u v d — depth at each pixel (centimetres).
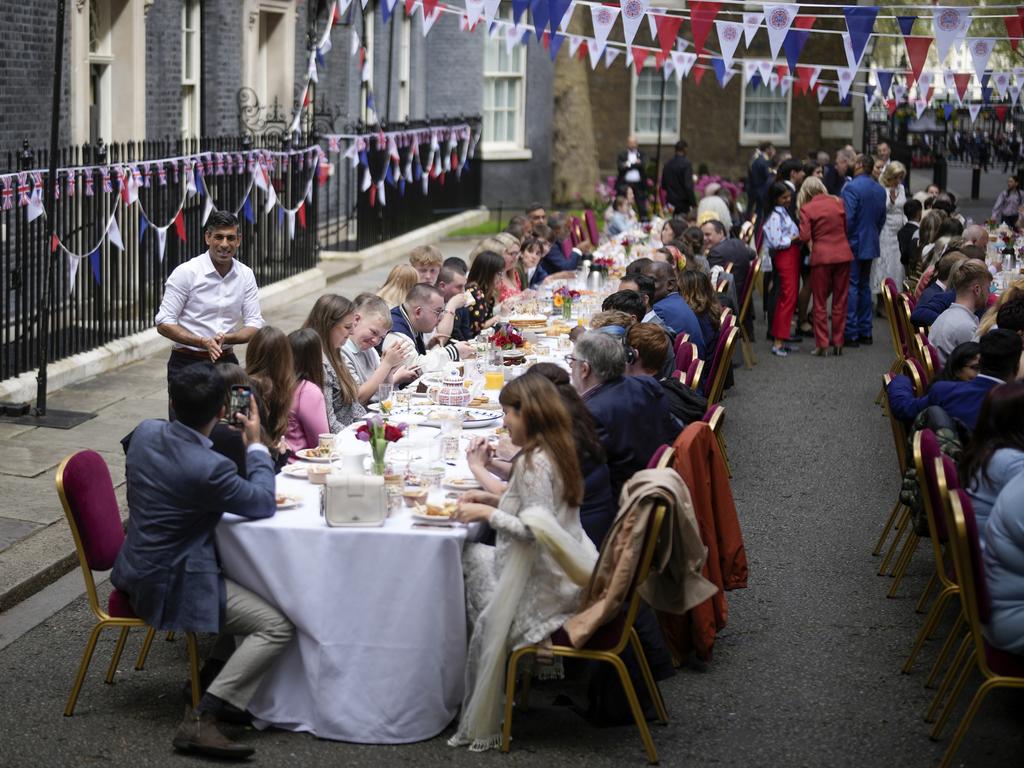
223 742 466
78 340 1045
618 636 477
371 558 476
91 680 535
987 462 514
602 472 546
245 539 479
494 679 476
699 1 945
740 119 3048
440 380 736
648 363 614
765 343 1390
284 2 1678
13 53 1073
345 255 1745
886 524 738
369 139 1708
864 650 585
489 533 554
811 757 480
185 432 479
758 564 699
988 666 468
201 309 745
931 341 816
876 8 927
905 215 1525
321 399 617
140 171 1113
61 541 668
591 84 3084
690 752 481
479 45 2392
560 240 1329
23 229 941
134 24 1290
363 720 480
